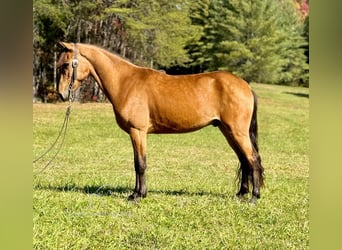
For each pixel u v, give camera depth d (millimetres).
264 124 18484
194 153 11266
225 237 4477
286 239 4477
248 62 34625
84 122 16906
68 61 5734
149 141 13219
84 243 4270
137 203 5605
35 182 6801
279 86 36156
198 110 5629
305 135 15672
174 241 4332
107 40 25578
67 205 5445
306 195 6375
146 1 25078
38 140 12477
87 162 9328
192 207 5461
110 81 5781
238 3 34969
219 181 7551
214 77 5754
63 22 23875
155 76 5816
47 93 23828
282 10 38719
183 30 27656
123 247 4184
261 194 6293
